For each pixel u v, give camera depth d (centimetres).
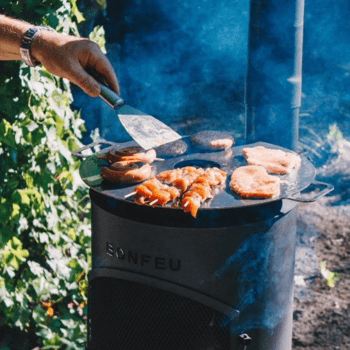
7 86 206
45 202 220
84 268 231
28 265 227
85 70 169
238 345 166
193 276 160
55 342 217
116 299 168
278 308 172
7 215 212
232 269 161
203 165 182
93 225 173
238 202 158
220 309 162
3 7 206
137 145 188
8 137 207
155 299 163
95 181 169
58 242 228
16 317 215
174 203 159
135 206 162
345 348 217
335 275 244
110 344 172
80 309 232
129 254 163
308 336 222
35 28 170
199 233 158
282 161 175
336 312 232
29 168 216
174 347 166
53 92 217
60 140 220
